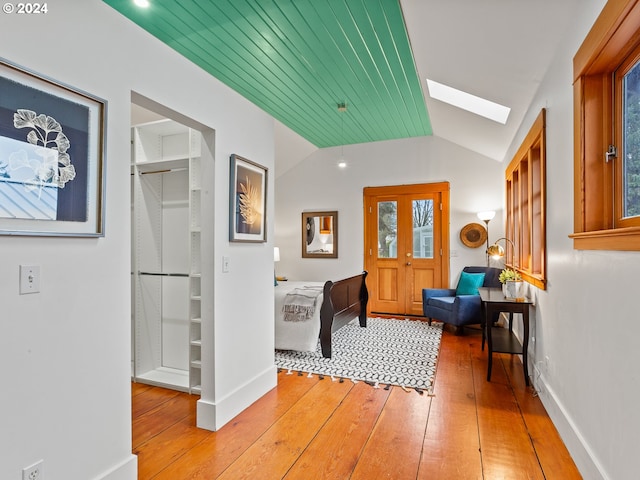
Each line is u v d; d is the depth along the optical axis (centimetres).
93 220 157
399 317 578
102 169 160
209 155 236
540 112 272
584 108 183
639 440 132
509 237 471
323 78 366
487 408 259
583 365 188
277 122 507
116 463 168
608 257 158
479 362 361
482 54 269
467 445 211
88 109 156
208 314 234
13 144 129
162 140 323
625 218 166
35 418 137
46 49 141
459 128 471
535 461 195
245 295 265
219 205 238
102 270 163
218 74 354
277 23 266
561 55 222
